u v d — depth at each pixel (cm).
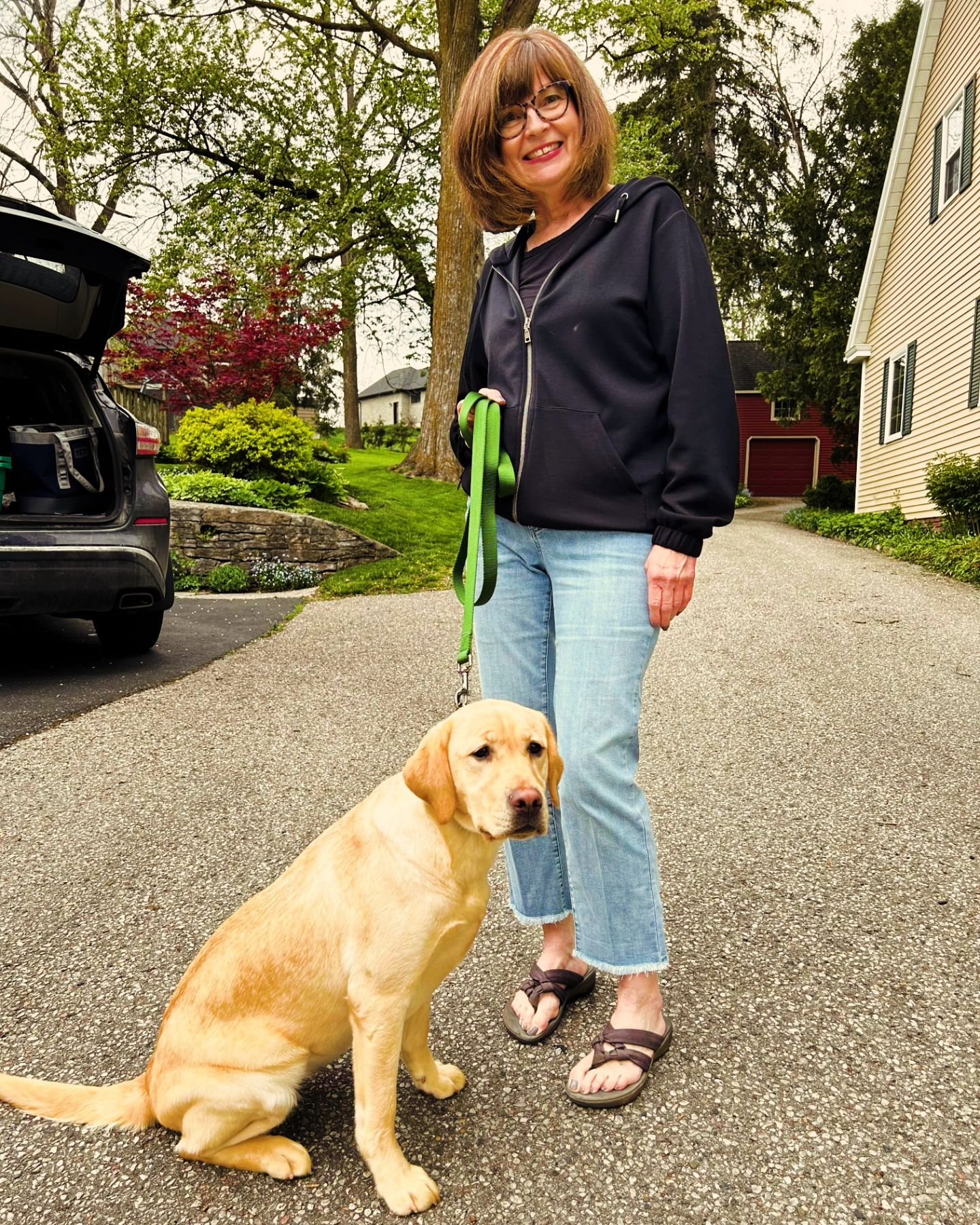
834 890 299
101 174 2038
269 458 1219
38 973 253
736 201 2741
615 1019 210
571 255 208
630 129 2016
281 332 1394
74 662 615
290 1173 177
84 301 552
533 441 210
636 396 204
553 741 185
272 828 351
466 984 250
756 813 366
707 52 1992
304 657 650
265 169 2136
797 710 511
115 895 297
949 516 1295
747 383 3406
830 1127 189
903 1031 222
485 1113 198
